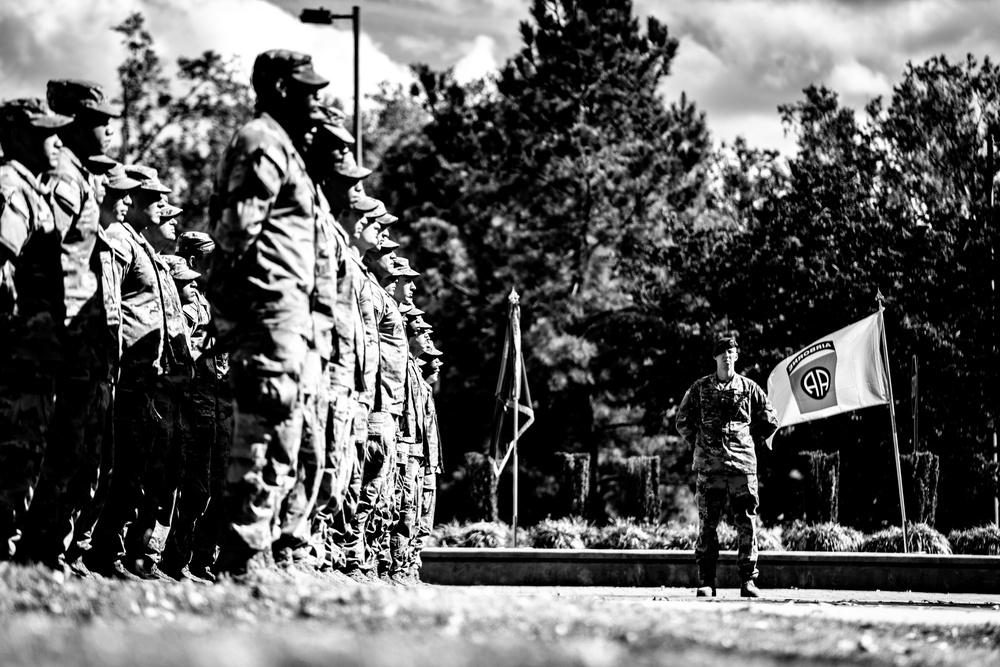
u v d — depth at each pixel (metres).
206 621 8.55
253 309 11.45
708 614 11.62
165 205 15.70
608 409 53.78
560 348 51.12
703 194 61.84
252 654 6.94
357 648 7.35
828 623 11.77
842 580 24.20
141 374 13.84
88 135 12.59
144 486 14.01
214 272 11.52
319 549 13.91
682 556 25.23
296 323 11.54
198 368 15.40
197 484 15.27
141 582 11.36
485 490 38.28
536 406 51.81
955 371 44.12
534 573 25.69
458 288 56.53
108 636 7.29
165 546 14.57
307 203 11.84
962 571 23.78
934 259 46.69
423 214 61.94
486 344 54.66
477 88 69.25
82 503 12.30
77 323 12.05
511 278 54.66
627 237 56.09
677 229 51.34
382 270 19.83
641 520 37.09
